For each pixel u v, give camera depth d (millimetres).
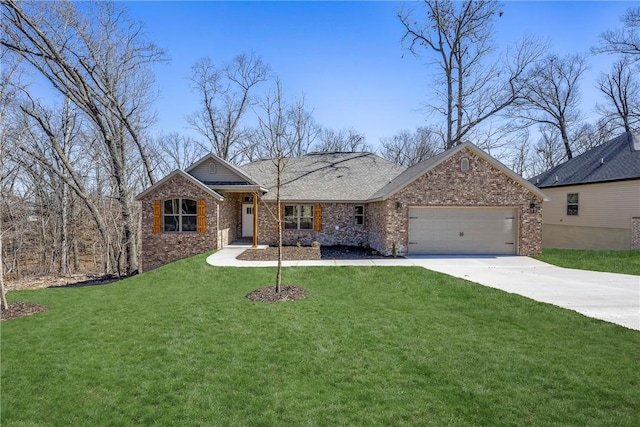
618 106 32688
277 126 16172
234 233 22266
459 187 16406
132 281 12406
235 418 4199
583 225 20797
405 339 6578
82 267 29109
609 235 19000
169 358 5871
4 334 7145
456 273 12555
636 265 13805
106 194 26406
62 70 18688
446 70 28672
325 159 24984
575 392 4660
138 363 5707
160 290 11094
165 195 17844
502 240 16750
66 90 18891
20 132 16141
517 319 7703
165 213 18094
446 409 4312
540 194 16344
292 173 23188
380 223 17734
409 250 16672
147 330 7262
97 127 23516
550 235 23641
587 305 8609
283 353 6004
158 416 4270
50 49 17422
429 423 4043
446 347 6184
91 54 19219
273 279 11953
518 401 4469
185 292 10703
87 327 7543
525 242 16453
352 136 46125
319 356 5863
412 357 5781
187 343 6504
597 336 6629
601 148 22641
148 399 4641
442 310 8477
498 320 7688
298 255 16266
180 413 4320
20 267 24766
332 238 20766
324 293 10203
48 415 4359
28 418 4301
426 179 16438
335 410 4316
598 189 19781
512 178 16453
